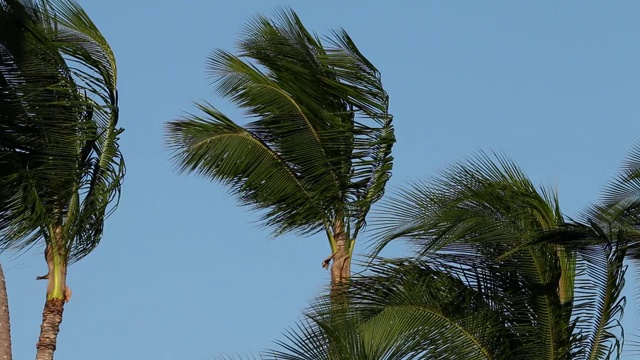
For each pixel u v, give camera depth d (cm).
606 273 3647
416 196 3600
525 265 3644
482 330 3581
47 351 3844
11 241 3825
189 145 3984
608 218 3716
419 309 3553
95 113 3941
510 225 3600
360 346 3284
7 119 3803
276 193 4009
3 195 3825
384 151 4034
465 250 3669
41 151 3847
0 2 3862
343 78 4081
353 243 4016
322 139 4019
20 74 3809
